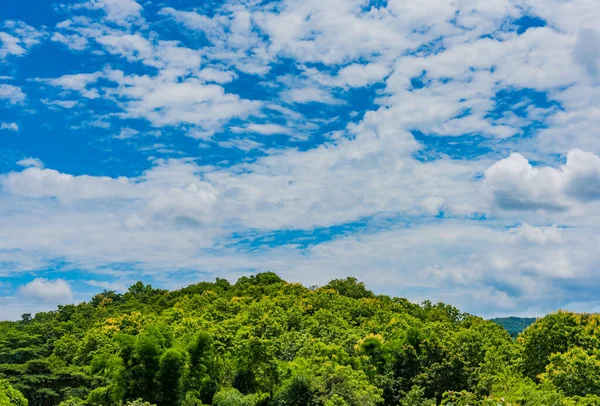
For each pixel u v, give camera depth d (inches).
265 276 4785.9
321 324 2989.7
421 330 2427.4
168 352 1738.4
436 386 1918.1
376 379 2005.4
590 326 2063.2
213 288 4648.1
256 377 1923.0
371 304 3791.8
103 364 2215.8
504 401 1393.9
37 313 4335.6
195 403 1765.5
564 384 1667.1
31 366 2351.1
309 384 1791.3
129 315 3412.9
